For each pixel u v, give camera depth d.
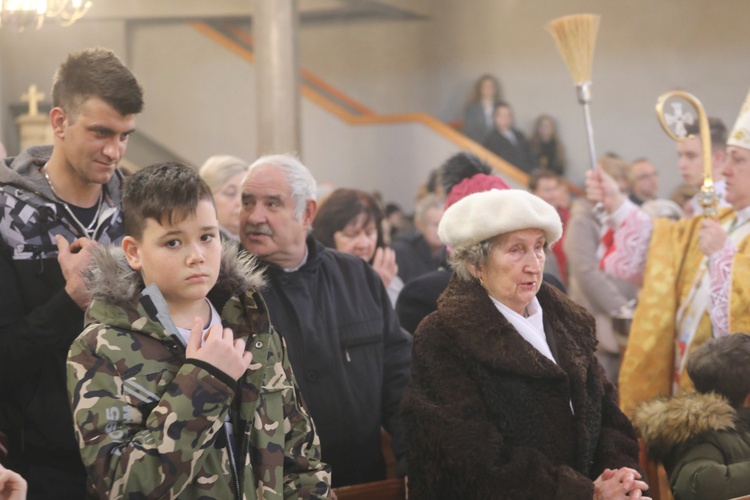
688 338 3.58
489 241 2.24
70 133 2.36
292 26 8.69
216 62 10.27
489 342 2.21
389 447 3.14
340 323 2.79
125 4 10.07
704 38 9.23
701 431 2.59
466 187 3.02
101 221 2.46
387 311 2.90
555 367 2.21
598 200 4.10
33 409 2.31
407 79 10.91
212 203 2.00
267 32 8.65
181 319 2.00
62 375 2.32
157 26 10.32
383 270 3.87
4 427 2.36
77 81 2.34
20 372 2.26
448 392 2.20
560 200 7.74
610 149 9.67
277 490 1.96
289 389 2.08
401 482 2.67
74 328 2.25
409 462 2.25
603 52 9.67
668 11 9.35
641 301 3.73
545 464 2.13
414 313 2.99
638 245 3.99
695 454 2.59
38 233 2.38
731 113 9.15
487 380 2.21
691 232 3.71
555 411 2.20
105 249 2.01
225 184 3.91
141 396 1.87
